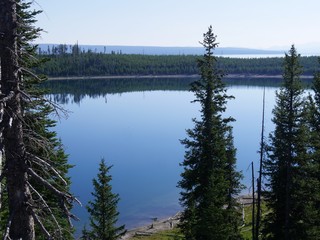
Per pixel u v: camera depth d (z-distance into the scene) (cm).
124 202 6469
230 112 18188
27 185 775
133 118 16875
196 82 2395
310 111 2645
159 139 12162
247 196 6378
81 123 15275
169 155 10000
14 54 743
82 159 9406
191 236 2578
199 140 2420
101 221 2486
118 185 7431
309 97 2672
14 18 745
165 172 8381
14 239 764
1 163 807
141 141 11825
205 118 2397
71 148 10625
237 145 10831
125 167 8788
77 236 4338
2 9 732
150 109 19938
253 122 15088
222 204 2534
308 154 2448
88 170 8381
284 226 2494
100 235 2478
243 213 4984
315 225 2509
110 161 9300
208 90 2359
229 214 2586
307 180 2455
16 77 745
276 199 2612
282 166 2494
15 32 747
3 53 738
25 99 778
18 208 755
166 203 6462
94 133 13150
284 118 2445
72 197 757
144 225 5509
